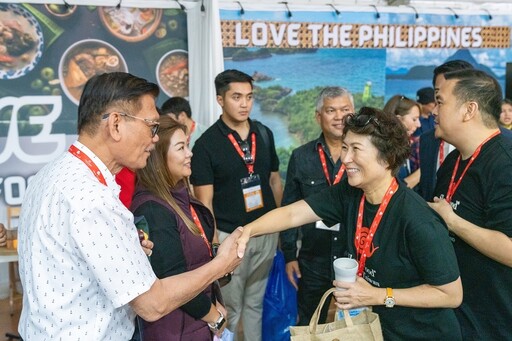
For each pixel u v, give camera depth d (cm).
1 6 326
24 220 122
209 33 325
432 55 443
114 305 111
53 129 347
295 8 401
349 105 239
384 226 146
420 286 141
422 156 238
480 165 156
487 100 156
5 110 335
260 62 401
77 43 344
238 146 263
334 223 178
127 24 352
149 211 153
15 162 341
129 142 120
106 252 109
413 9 429
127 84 119
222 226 263
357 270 146
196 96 355
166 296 122
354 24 419
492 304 160
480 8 456
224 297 264
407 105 328
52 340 114
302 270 256
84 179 113
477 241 150
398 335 147
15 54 332
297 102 416
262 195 270
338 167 243
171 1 354
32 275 114
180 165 170
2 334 327
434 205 161
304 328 142
